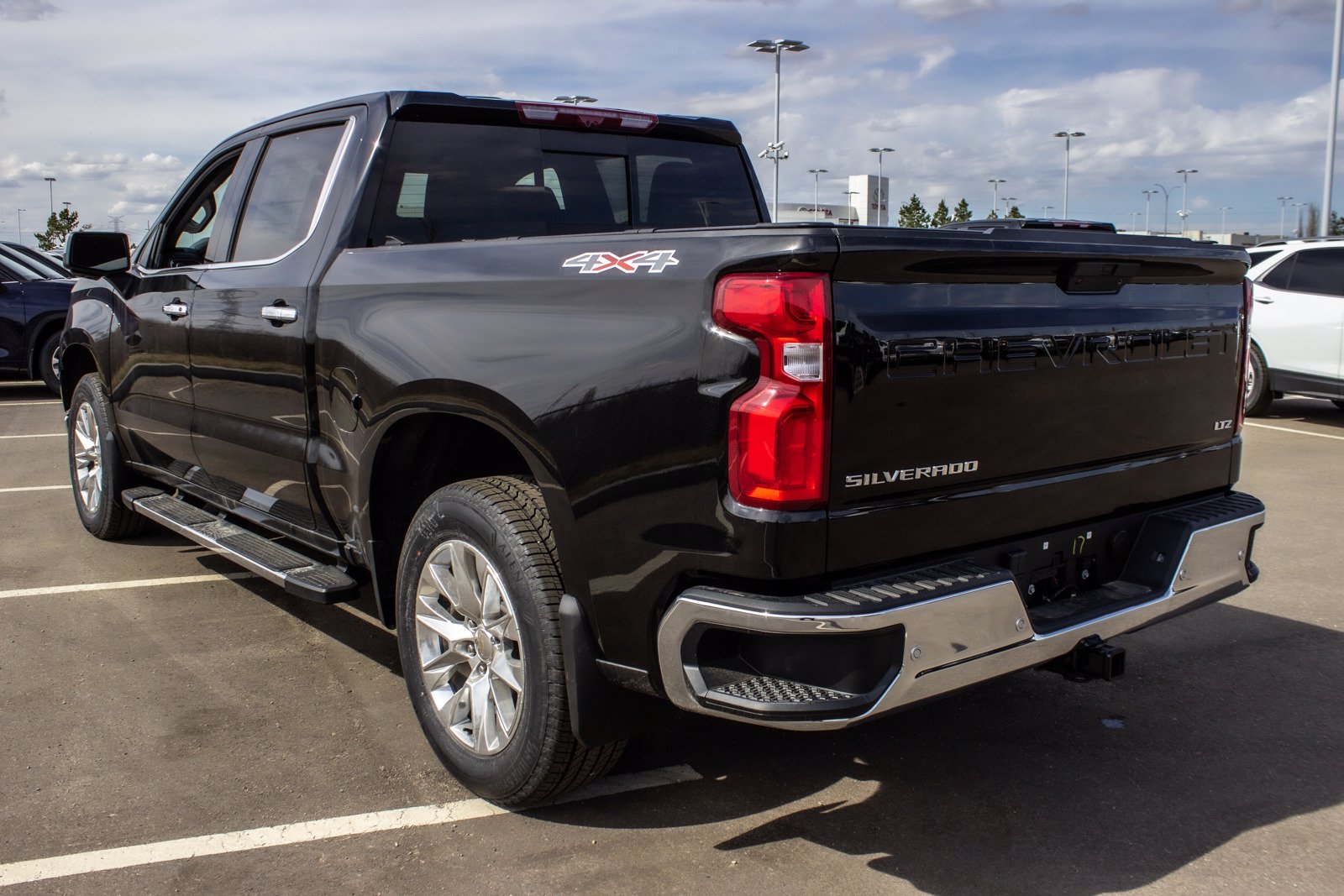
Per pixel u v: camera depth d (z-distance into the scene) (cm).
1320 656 414
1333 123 2020
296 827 284
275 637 428
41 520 619
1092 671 269
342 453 336
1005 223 343
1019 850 274
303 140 388
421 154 357
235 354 390
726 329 227
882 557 238
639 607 246
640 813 293
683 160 422
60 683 379
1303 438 941
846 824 287
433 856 271
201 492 455
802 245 218
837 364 223
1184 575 295
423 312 300
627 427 243
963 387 246
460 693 301
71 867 264
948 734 344
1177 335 301
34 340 1155
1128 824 288
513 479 289
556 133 387
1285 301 1017
